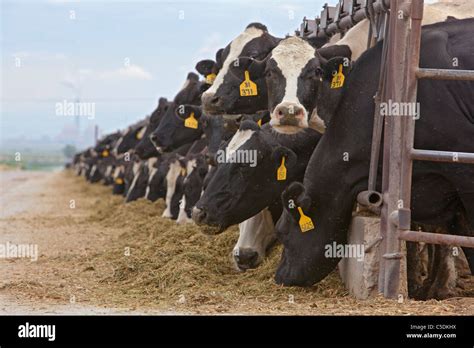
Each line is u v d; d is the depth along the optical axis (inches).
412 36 393.7
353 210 447.8
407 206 394.9
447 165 410.3
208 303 407.2
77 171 3154.5
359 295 418.6
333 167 443.5
